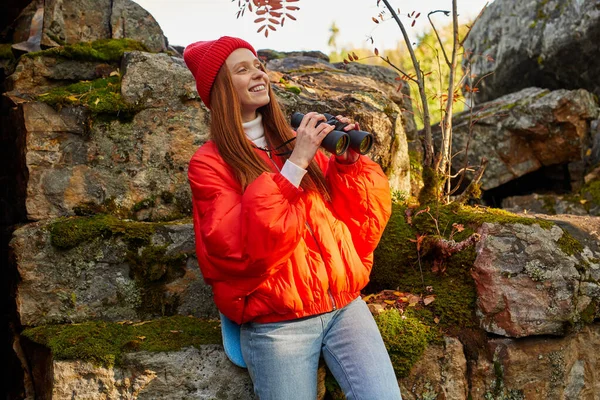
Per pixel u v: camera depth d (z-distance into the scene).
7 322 2.86
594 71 4.39
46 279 2.60
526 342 2.48
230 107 2.16
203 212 2.08
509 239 2.53
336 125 2.12
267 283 2.03
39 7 3.73
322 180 2.27
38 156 2.75
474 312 2.53
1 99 3.18
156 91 2.91
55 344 2.30
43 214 2.74
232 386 2.29
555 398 2.50
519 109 4.29
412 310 2.55
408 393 2.41
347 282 2.13
